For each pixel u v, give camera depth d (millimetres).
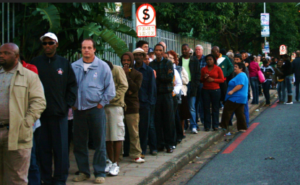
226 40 30406
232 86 9156
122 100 5574
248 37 30172
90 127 5008
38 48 6336
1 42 6043
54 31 5980
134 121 6039
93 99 4922
